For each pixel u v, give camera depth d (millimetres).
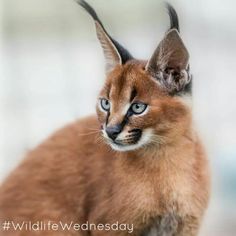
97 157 1441
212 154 1784
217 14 2338
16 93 2291
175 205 1418
